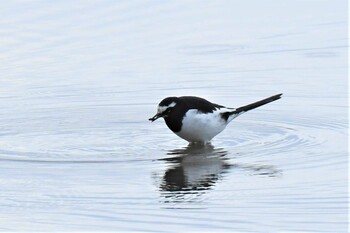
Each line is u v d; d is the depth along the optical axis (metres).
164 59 21.78
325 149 15.37
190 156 15.27
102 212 12.67
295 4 25.78
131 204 12.96
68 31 23.52
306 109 18.17
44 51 22.27
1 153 15.48
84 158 15.16
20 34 23.20
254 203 12.90
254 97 19.08
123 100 19.17
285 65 21.16
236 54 22.05
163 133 16.88
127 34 23.38
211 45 22.64
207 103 16.08
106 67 21.30
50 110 18.55
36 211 12.77
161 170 14.48
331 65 21.06
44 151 15.60
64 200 13.15
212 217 12.42
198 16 24.72
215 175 14.18
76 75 20.83
